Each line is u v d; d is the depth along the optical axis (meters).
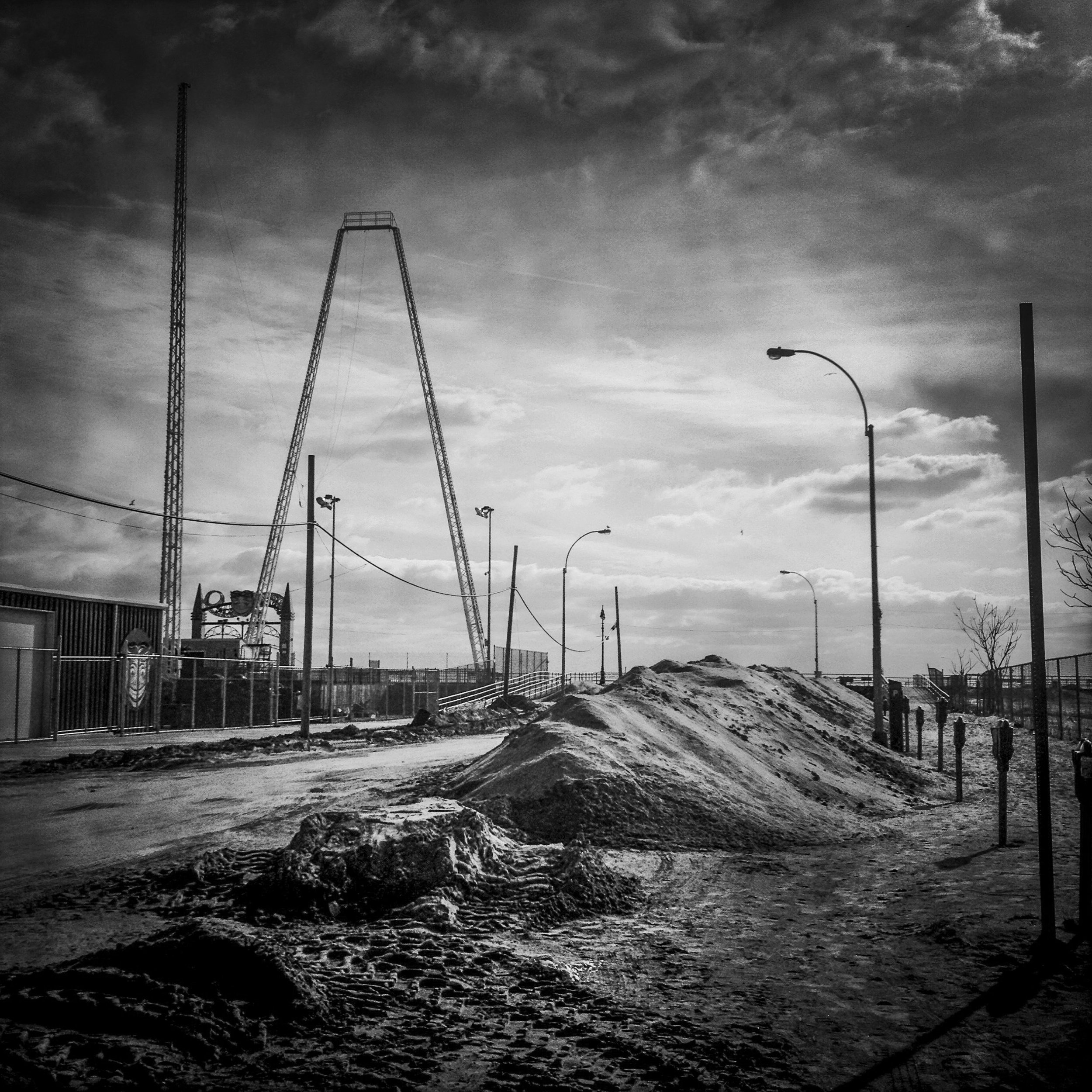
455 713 46.34
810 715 28.89
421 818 10.05
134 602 44.81
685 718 18.94
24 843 13.68
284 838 13.37
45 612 38.44
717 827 13.34
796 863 11.77
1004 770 13.14
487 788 14.44
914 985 6.73
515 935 8.12
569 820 12.98
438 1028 5.77
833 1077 5.11
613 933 8.30
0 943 7.95
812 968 7.18
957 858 11.91
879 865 11.60
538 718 18.03
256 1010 5.87
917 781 23.20
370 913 8.80
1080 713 29.31
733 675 27.92
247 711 48.88
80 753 29.64
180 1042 5.29
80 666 40.81
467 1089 4.89
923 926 8.32
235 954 6.18
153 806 17.70
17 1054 4.89
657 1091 4.90
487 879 9.30
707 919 8.78
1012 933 7.99
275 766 26.03
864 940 7.97
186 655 58.28
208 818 15.98
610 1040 5.59
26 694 37.16
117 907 9.30
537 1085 4.95
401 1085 4.92
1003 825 13.00
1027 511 7.89
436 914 8.34
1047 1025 5.86
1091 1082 5.01
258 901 8.98
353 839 9.62
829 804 17.14
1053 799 19.83
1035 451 7.91
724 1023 5.94
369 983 6.61
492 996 6.40
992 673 52.44
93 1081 4.71
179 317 62.84
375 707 62.03
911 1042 5.62
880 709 28.58
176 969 6.16
